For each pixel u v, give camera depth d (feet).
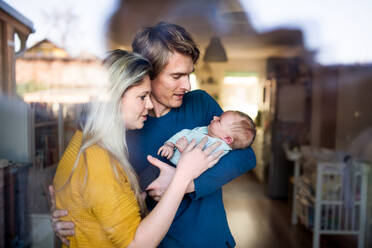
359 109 9.70
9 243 5.75
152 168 3.10
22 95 6.35
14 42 6.11
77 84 6.11
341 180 8.36
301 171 12.42
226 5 10.22
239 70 19.75
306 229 9.77
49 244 5.95
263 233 9.37
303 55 14.51
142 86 2.46
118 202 2.30
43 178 6.26
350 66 10.39
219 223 3.31
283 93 12.75
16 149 6.40
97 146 2.37
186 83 2.95
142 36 2.89
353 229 8.27
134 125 2.56
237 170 3.02
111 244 2.42
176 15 11.14
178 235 3.14
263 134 15.38
